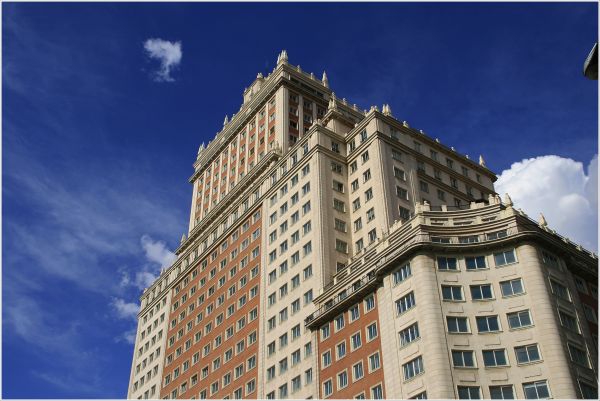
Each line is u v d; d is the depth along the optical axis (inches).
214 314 3836.1
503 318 2153.1
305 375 2723.9
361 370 2391.7
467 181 3708.2
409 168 3378.4
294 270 3179.1
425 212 2539.4
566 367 1983.3
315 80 4660.4
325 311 2694.4
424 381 2069.4
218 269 4030.5
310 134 3595.0
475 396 1993.1
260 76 5113.2
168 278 4781.0
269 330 3164.4
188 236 4773.6
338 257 3068.4
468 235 2391.7
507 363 2050.9
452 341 2107.5
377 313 2428.6
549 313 2103.8
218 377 3467.0
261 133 4414.4
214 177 4852.4
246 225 3887.8
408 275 2340.1
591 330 2272.4
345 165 3494.1
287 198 3538.4
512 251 2295.8
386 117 3506.4
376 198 3149.6
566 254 2365.9
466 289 2239.2
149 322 4778.5
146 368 4475.9
